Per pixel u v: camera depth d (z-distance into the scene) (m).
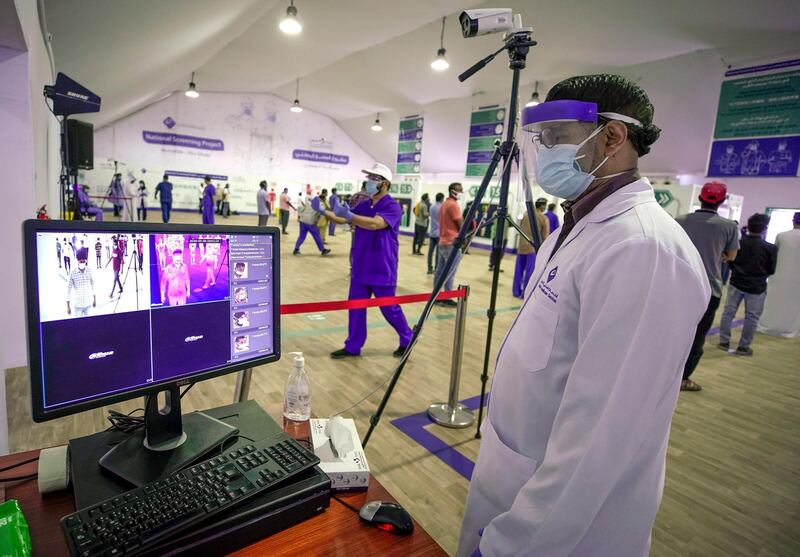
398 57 9.63
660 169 10.81
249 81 13.66
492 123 11.40
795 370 4.16
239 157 16.98
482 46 7.92
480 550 0.78
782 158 6.71
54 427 2.25
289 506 0.78
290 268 7.26
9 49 2.70
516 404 0.89
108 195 12.73
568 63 8.34
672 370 0.65
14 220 2.89
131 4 3.88
